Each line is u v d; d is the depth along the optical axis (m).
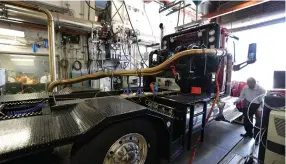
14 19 3.67
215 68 3.05
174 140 2.18
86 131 1.21
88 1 5.42
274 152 1.79
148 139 1.74
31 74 4.66
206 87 3.08
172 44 3.86
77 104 1.96
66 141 1.14
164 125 1.77
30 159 1.39
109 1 5.64
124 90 3.04
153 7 7.09
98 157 1.37
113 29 5.21
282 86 2.12
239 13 5.79
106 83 5.47
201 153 2.44
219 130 3.46
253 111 3.09
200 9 5.77
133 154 1.61
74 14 5.18
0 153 0.90
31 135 1.16
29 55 4.58
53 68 3.51
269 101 1.92
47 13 3.31
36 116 1.63
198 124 2.73
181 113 2.24
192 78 3.09
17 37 4.32
